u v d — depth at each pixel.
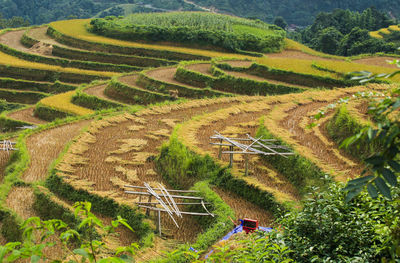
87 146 19.52
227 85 32.91
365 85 24.36
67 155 18.30
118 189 15.70
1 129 30.67
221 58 37.69
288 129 18.22
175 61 47.38
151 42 52.34
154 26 52.03
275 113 20.20
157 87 34.34
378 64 39.94
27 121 31.27
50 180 16.66
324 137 17.16
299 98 23.19
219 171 15.34
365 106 18.95
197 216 13.64
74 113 30.92
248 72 34.41
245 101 25.70
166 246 11.80
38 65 45.56
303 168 14.52
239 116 21.69
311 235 6.99
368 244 6.56
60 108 31.59
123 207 14.03
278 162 15.76
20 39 56.66
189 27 52.12
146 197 14.93
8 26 93.12
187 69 35.41
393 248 3.63
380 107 3.24
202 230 13.03
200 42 51.03
